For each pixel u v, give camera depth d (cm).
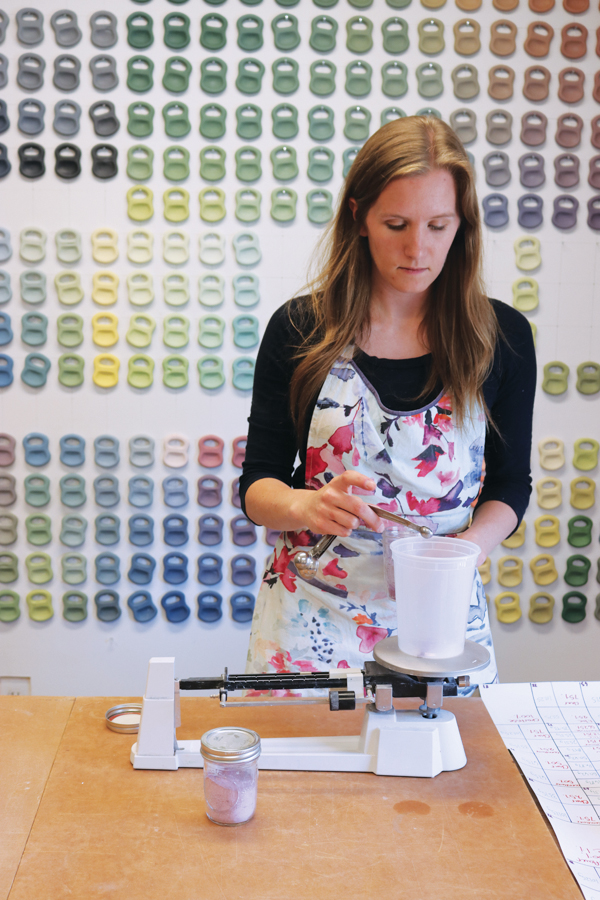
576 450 266
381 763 105
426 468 140
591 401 266
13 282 254
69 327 253
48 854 88
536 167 255
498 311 146
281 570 145
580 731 117
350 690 106
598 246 260
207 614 264
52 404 258
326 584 140
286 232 255
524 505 149
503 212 257
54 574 264
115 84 248
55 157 250
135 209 252
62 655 267
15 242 253
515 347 146
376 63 252
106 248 254
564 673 273
